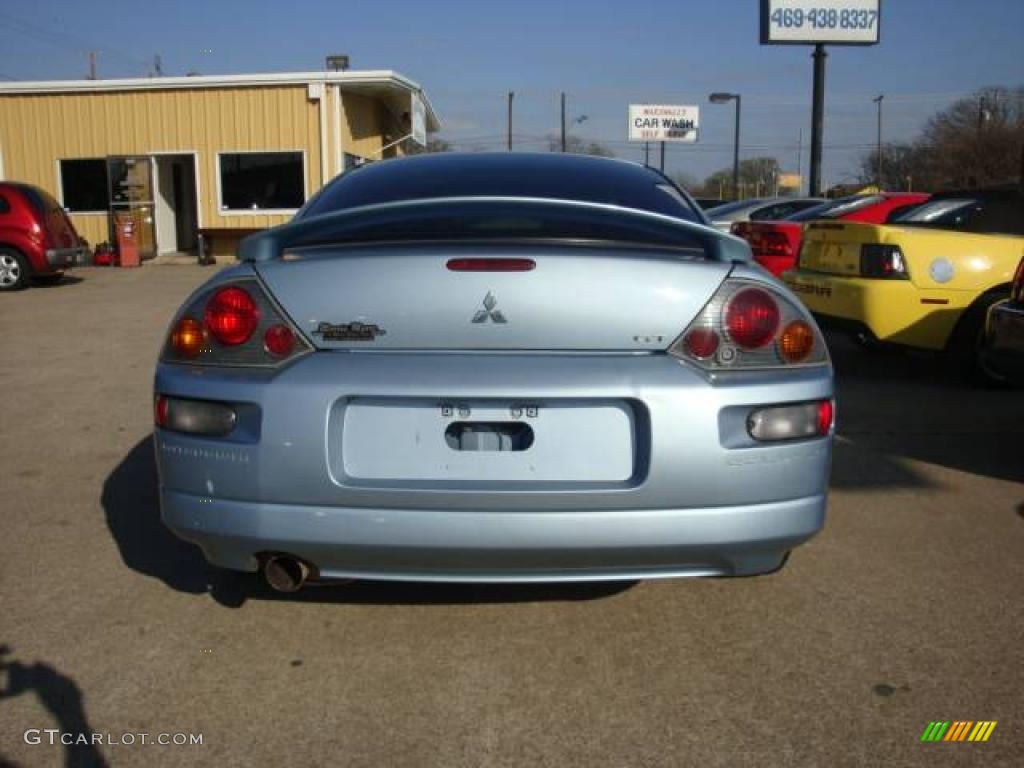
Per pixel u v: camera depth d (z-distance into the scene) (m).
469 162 3.66
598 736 2.42
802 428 2.57
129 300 12.45
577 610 3.12
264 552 2.57
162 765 2.30
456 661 2.79
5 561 3.50
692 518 2.47
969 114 57.28
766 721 2.48
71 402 6.22
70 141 19.95
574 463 2.49
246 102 19.47
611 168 3.66
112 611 3.09
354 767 2.30
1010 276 6.27
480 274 2.48
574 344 2.49
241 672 2.72
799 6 22.88
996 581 3.35
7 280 13.73
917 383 6.87
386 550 2.48
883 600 3.20
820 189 23.44
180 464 2.58
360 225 2.81
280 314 2.53
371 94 21.00
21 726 2.45
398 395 2.45
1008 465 4.79
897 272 6.23
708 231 2.64
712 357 2.52
